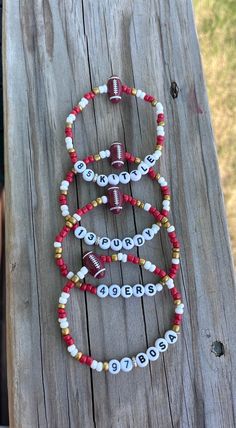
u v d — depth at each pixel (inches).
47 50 10.9
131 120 10.7
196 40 11.7
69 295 9.3
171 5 11.9
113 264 9.7
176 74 11.3
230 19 21.5
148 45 11.4
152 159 10.3
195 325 9.6
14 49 10.8
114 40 11.3
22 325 9.0
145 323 9.5
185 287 9.8
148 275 9.8
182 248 10.0
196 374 9.3
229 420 9.2
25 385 8.8
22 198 9.8
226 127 20.6
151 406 9.0
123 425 8.8
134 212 10.1
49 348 9.0
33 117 10.4
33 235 9.6
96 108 10.7
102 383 9.0
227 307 9.8
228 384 9.4
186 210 10.3
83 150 10.3
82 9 11.4
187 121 11.0
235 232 19.6
